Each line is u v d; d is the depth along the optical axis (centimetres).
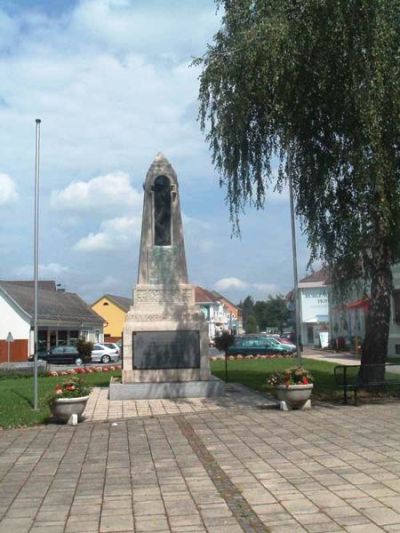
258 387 1867
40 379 2620
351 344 4644
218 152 1592
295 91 1398
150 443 1039
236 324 14375
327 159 1492
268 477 766
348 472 770
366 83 1287
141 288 1734
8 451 1012
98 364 4578
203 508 650
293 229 2534
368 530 557
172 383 1647
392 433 1022
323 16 1290
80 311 6806
